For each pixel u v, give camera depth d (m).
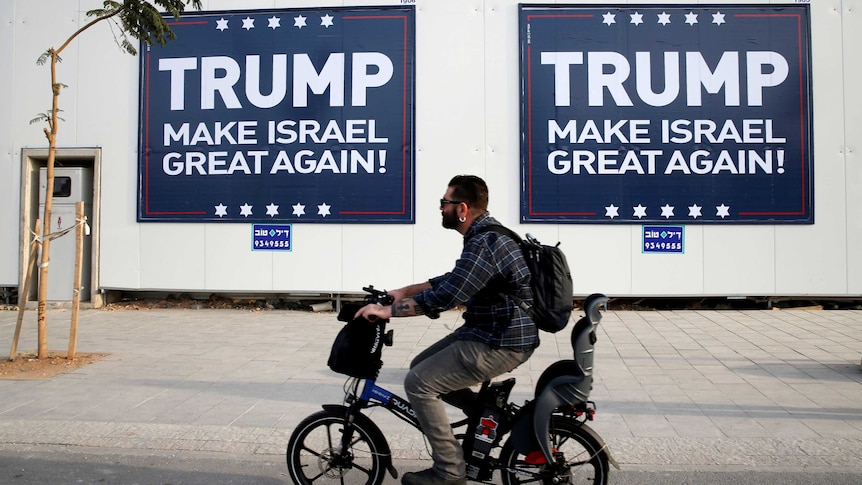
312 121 10.97
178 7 7.14
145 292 11.72
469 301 3.41
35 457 4.57
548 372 3.63
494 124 10.77
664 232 10.65
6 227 11.34
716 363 7.12
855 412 5.37
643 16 10.71
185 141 11.14
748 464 4.34
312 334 8.98
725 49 10.67
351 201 10.92
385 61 10.89
